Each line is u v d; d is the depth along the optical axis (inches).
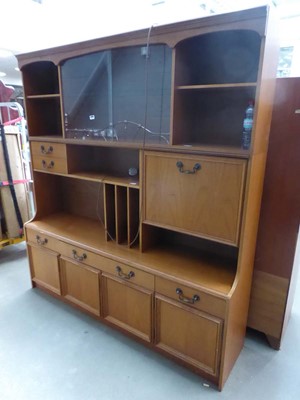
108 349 71.8
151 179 63.8
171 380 63.4
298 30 106.4
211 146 57.8
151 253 71.8
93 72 73.9
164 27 53.9
